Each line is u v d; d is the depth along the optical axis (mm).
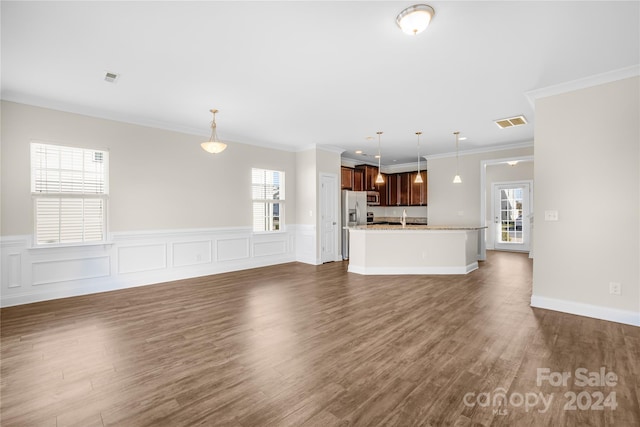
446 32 2352
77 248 4062
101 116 4203
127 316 3285
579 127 3174
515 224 8484
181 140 5020
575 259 3215
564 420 1664
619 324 2939
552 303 3367
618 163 2967
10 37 2410
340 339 2695
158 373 2148
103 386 1992
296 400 1846
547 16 2141
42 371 2172
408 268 5391
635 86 2875
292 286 4555
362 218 7527
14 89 3447
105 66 2912
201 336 2770
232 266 5688
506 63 2844
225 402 1827
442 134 5484
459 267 5344
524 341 2613
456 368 2195
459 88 3436
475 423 1643
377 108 4109
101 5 2025
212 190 5402
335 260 6879
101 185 4270
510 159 6328
